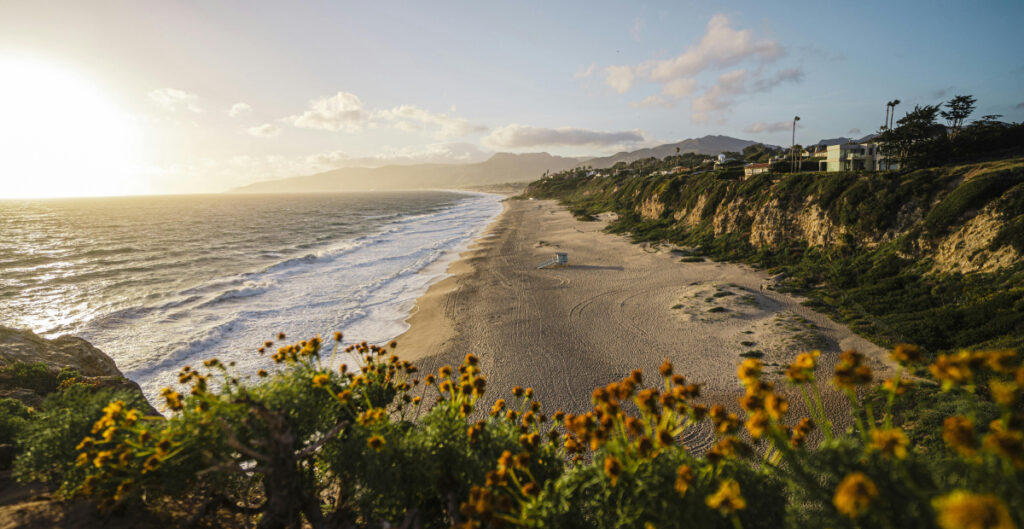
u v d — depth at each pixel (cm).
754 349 2105
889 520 250
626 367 2014
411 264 4700
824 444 314
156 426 440
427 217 11650
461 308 3016
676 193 6550
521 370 2027
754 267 3656
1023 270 2183
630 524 321
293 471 403
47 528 408
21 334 1546
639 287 3331
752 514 312
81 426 469
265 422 430
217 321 2714
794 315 2480
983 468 235
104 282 3916
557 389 1841
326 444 486
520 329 2562
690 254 4353
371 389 590
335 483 548
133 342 2334
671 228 5762
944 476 262
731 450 306
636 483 327
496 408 526
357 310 2988
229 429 405
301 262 4831
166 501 512
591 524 350
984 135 4341
